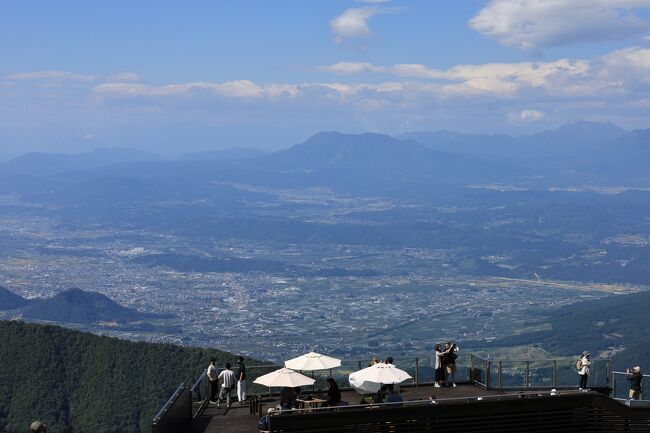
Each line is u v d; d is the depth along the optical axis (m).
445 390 37.03
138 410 98.44
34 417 101.62
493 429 30.28
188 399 31.83
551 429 30.94
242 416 33.41
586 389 37.44
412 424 29.41
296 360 36.66
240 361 36.28
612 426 31.47
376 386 33.81
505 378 37.28
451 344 38.12
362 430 28.89
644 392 37.31
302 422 28.34
